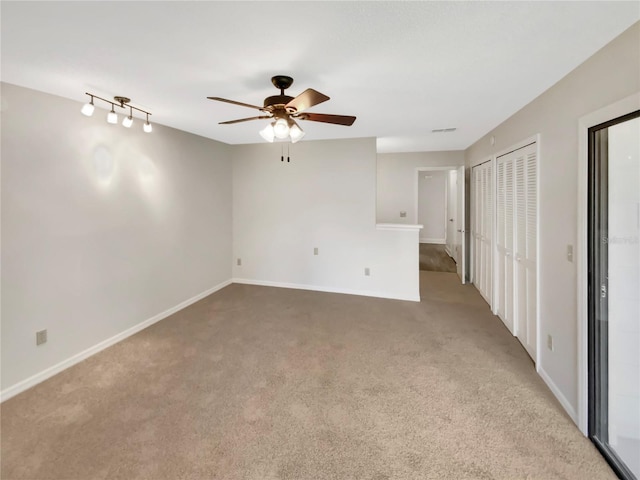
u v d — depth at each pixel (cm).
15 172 235
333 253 484
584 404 193
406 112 303
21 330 241
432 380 253
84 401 228
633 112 150
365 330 350
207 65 195
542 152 248
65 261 272
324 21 148
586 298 191
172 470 170
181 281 416
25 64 195
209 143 464
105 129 304
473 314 395
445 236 932
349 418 210
